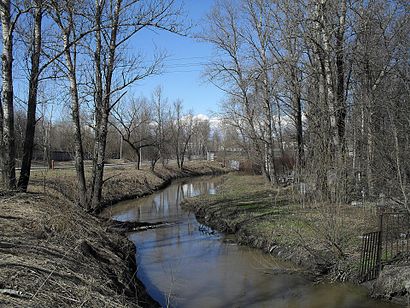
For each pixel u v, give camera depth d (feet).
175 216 67.31
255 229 46.93
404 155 37.81
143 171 124.67
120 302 19.99
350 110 54.65
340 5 58.34
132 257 37.09
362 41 56.49
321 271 33.09
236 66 98.12
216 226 56.13
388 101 42.75
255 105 97.71
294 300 28.66
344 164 36.81
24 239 23.52
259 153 105.09
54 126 151.12
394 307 26.40
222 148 230.07
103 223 43.01
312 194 38.91
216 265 38.04
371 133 42.70
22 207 30.27
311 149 39.55
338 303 27.63
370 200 42.06
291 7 75.31
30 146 38.40
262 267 36.35
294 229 41.55
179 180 152.25
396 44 54.65
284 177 92.38
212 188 117.60
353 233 35.65
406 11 55.11
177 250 44.01
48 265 20.29
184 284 32.76
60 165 132.46
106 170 114.93
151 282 33.30
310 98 63.52
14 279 17.19
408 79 48.24
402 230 34.53
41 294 16.69
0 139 35.40
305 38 58.08
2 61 34.42
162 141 139.23
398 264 29.40
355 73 59.26
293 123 92.17
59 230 28.40
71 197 52.65
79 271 21.77
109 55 50.98
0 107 35.94
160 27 46.11
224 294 30.35
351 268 31.37
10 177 35.06
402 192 34.76
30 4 35.88
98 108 52.39
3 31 34.22
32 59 38.60
